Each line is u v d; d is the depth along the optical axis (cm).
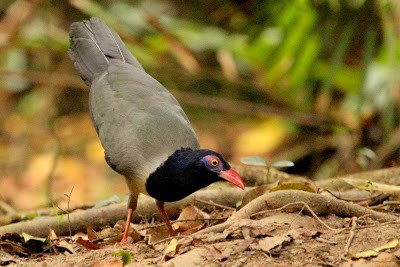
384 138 1399
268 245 724
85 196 1698
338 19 1350
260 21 1423
